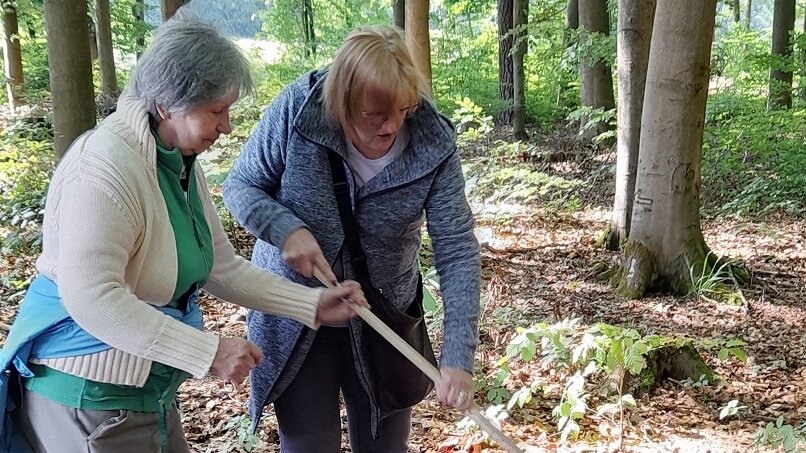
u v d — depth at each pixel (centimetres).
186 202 189
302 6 2194
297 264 212
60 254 165
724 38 1669
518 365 429
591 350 398
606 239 791
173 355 171
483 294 599
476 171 968
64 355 176
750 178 1004
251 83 184
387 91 189
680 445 353
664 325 574
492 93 1811
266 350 232
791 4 1315
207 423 371
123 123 174
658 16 625
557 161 1245
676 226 641
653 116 633
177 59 168
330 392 239
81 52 654
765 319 575
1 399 178
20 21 1655
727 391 430
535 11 1969
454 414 385
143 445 188
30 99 1385
